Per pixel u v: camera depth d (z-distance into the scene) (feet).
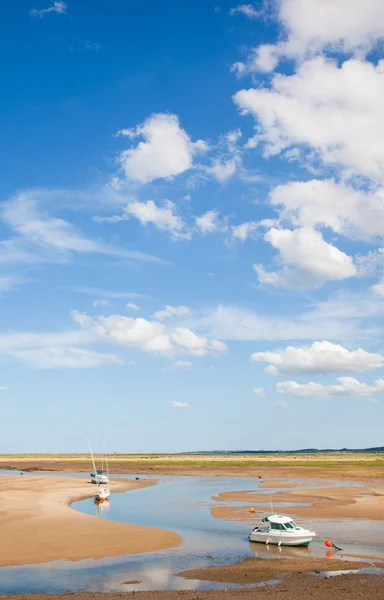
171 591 102.37
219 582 108.88
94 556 130.31
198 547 140.97
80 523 169.27
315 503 229.25
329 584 105.29
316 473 437.58
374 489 289.74
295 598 96.27
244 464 578.25
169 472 495.41
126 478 418.72
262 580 109.91
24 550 134.51
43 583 108.99
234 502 242.99
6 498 239.30
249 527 172.86
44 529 158.81
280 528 145.69
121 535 151.84
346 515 192.13
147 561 126.21
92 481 362.12
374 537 151.94
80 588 105.60
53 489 300.40
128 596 98.84
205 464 593.01
